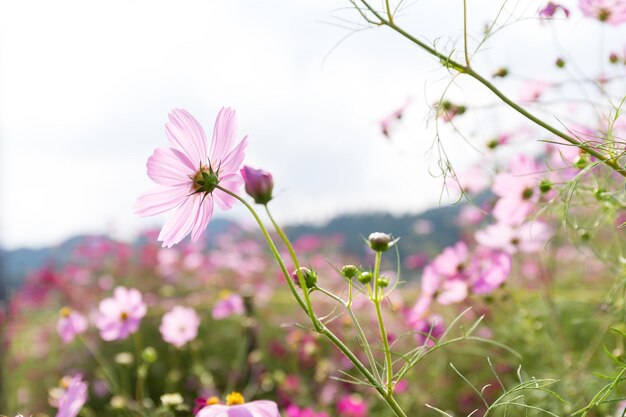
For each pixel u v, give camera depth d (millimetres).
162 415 884
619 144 502
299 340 1244
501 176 691
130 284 2104
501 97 479
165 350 1502
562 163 659
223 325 1560
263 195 431
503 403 498
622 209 609
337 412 1075
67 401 537
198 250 2174
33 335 1816
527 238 802
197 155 469
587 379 783
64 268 2232
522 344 956
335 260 2059
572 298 1013
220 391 1297
